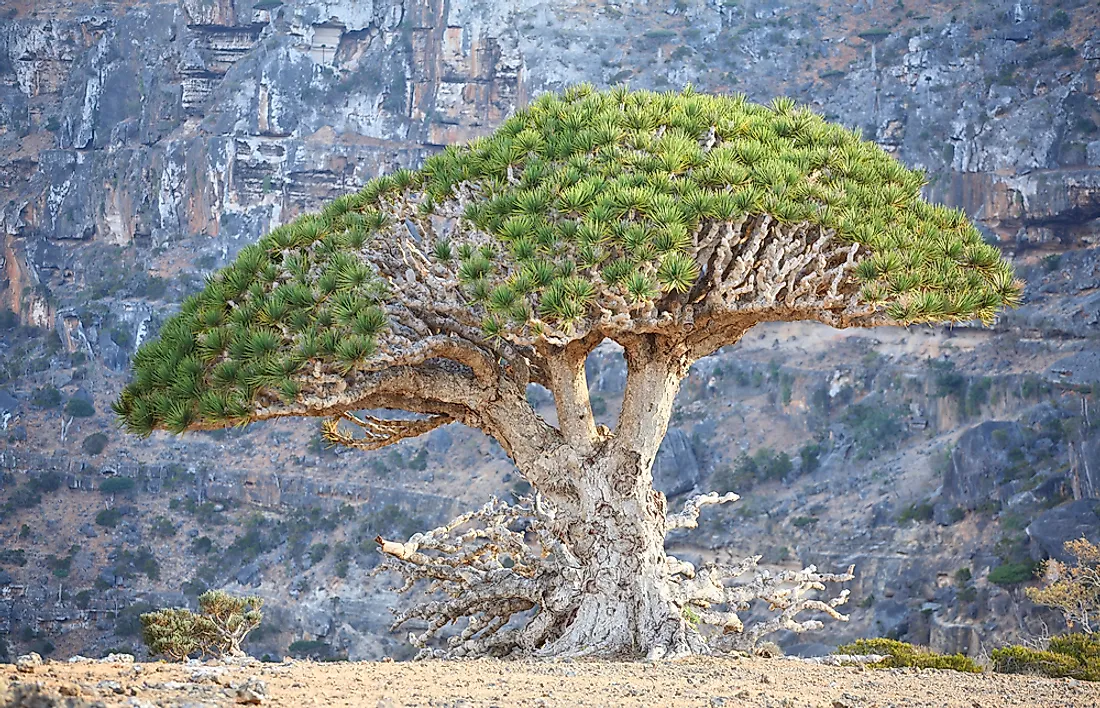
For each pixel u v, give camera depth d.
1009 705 18.58
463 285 28.05
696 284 29.94
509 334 27.56
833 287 28.53
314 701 15.95
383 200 32.44
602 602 29.58
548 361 30.73
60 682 15.73
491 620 31.70
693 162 30.05
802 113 33.53
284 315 28.30
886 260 28.11
